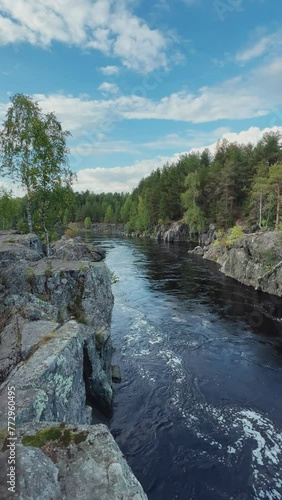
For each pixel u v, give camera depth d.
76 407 6.55
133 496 3.28
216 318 19.38
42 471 3.33
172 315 19.88
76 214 125.19
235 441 9.02
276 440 9.05
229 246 36.94
